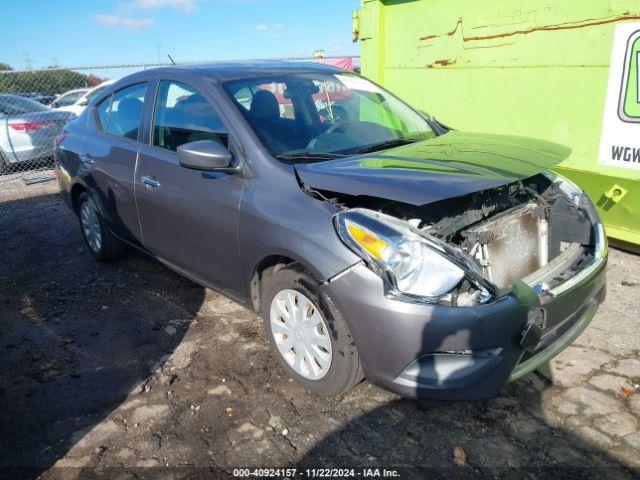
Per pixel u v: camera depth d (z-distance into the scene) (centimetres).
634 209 410
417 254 221
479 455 233
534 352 243
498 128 493
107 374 306
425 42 538
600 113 414
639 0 371
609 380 278
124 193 382
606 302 359
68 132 470
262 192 276
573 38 419
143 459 240
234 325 354
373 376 239
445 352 221
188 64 372
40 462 241
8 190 805
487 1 472
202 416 267
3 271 472
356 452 239
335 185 246
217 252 310
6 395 290
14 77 1027
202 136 319
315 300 254
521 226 285
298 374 279
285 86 336
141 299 400
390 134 339
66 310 388
